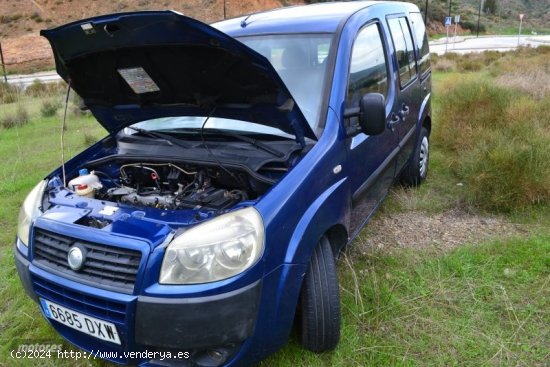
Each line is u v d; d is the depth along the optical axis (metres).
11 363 2.86
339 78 2.99
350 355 2.70
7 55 42.97
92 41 2.46
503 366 2.57
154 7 51.47
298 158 2.60
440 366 2.60
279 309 2.28
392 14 4.31
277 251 2.24
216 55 2.31
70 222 2.36
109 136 3.37
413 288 3.28
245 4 50.53
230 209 2.27
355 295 3.11
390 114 3.74
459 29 66.38
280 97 2.43
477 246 3.77
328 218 2.62
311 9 3.84
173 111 2.96
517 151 4.55
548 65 13.75
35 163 7.39
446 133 6.44
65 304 2.33
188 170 2.79
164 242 2.13
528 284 3.27
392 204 4.71
